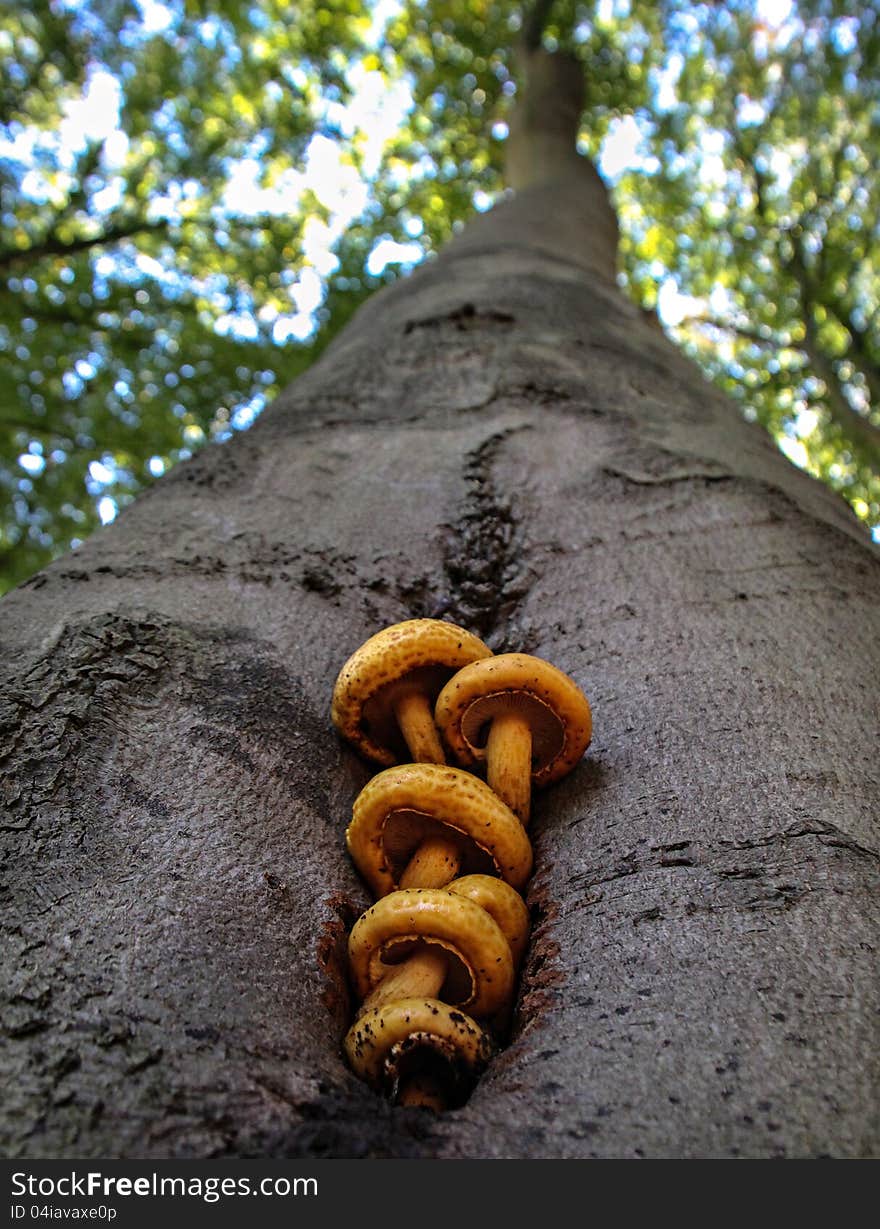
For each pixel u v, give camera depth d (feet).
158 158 10.08
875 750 1.22
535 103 8.35
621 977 0.97
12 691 1.21
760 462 2.21
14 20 9.38
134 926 0.97
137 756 1.20
